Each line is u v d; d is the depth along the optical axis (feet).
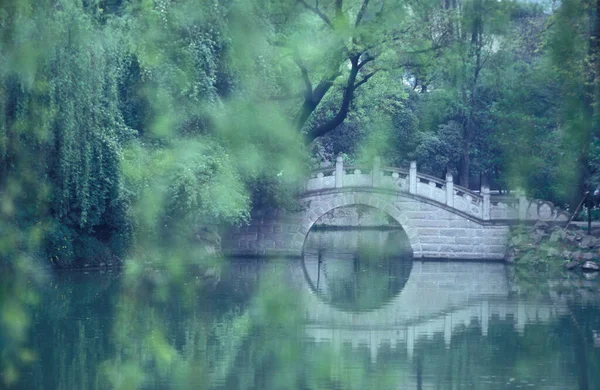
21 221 95.30
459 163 173.78
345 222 238.48
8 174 86.12
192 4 97.55
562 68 118.11
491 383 54.13
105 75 101.71
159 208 113.91
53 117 87.86
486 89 155.43
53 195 94.38
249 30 104.63
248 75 110.11
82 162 97.71
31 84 77.51
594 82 118.21
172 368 57.67
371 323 76.84
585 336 70.33
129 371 56.75
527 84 136.26
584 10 114.52
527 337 69.92
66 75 88.02
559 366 59.21
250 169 121.29
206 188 114.32
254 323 75.61
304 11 120.16
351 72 129.90
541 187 147.54
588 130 123.54
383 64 129.59
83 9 91.81
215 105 106.42
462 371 57.47
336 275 122.01
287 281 111.86
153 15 95.96
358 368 58.44
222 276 116.57
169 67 100.32
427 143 169.68
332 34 119.75
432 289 104.42
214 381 54.34
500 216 148.05
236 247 151.12
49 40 76.89
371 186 149.79
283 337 69.46
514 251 142.20
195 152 113.19
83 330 70.44
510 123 139.23
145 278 108.17
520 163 140.67
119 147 108.17
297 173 132.77
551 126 141.79
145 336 68.39
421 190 149.38
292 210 148.56
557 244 135.74
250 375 56.13
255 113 114.83
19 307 80.74
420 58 124.98
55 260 108.17
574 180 139.64
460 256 148.66
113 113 106.73
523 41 136.26
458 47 122.52
